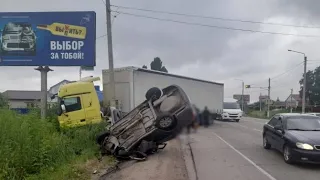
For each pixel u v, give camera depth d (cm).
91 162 1035
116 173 906
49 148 939
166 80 2192
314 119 1170
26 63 1934
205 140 1648
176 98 1212
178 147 1384
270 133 1276
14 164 752
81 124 1555
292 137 1026
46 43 1939
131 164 1049
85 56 1931
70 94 1623
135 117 1219
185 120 1198
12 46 1942
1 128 832
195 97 2525
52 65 1933
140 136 1178
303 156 962
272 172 923
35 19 1944
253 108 9862
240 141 1627
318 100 7306
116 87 2017
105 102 2064
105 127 1479
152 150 1187
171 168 957
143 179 819
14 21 1947
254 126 2684
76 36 1934
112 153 1182
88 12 1936
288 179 841
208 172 928
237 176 877
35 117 1070
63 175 801
